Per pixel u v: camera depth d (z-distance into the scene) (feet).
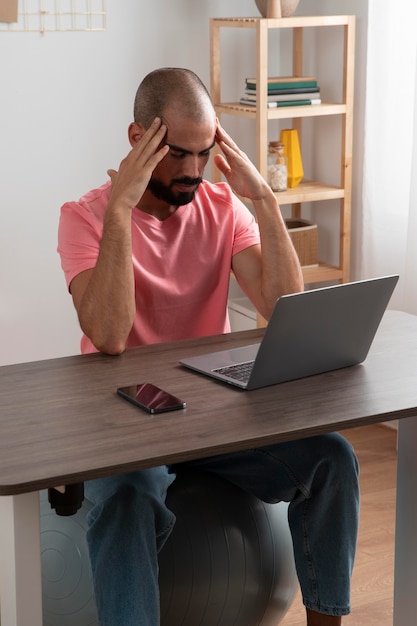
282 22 12.32
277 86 12.66
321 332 6.64
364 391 6.54
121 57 13.25
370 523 10.28
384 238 12.47
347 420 6.02
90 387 6.63
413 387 6.62
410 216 11.75
